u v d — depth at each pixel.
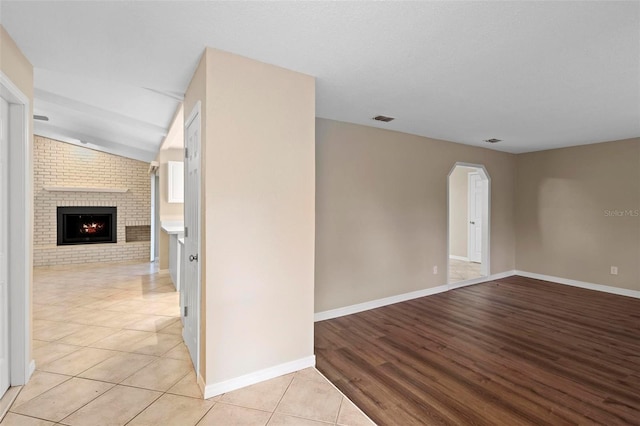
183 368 2.53
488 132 4.42
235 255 2.25
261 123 2.33
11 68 2.00
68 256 6.66
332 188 3.85
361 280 4.10
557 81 2.67
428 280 4.79
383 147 4.27
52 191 6.66
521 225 6.01
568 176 5.38
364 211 4.11
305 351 2.58
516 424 1.97
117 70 2.46
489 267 5.68
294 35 1.97
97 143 6.41
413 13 1.74
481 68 2.43
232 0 1.63
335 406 2.10
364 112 3.54
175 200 5.71
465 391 2.32
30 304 2.33
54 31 1.92
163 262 5.86
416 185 4.62
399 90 2.89
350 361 2.76
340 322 3.70
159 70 2.46
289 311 2.49
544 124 3.99
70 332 3.21
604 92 2.90
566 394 2.29
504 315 3.93
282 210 2.44
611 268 4.92
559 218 5.49
